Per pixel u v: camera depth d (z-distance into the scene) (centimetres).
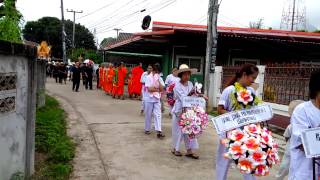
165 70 2108
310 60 2159
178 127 809
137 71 1973
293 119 411
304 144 382
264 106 507
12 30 559
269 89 1199
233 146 475
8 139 518
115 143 903
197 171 711
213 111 1480
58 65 3228
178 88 797
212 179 666
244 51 2086
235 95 525
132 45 2431
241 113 499
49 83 3247
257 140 472
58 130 950
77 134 975
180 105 802
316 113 400
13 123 533
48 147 773
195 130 775
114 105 1658
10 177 527
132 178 655
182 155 818
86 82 2592
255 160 467
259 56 2106
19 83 549
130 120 1239
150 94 995
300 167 404
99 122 1176
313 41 1956
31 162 605
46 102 1531
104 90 2373
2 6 560
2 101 493
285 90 1123
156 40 2061
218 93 1557
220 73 1561
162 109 1476
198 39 2008
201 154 836
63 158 715
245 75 534
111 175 664
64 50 4866
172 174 688
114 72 1997
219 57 2077
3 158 503
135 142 923
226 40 1947
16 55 531
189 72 798
